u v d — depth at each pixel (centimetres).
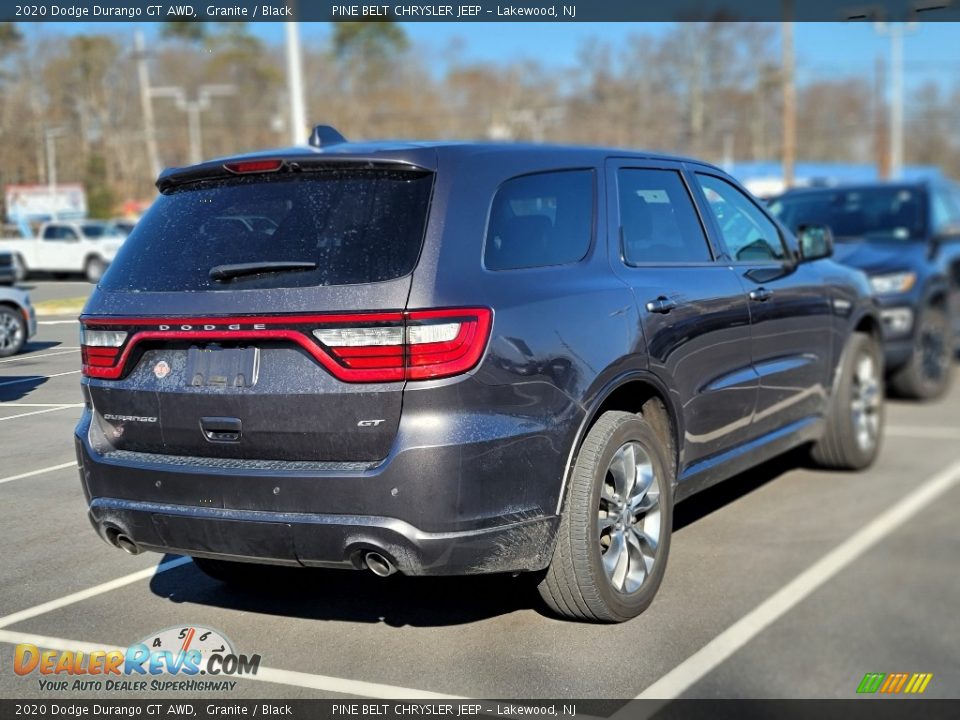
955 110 5234
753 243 509
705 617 382
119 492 347
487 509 324
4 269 517
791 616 380
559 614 372
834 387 572
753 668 339
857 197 953
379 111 4856
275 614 384
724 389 447
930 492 554
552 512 344
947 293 868
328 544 318
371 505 314
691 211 465
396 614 385
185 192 369
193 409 336
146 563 421
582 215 395
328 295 319
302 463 324
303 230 337
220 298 330
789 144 3186
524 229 362
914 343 821
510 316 333
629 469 377
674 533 483
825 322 552
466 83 5422
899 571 427
